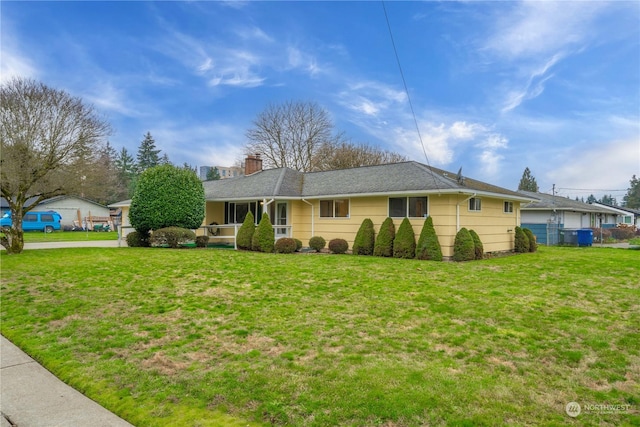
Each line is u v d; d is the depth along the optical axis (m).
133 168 64.88
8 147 14.37
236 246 17.28
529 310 6.31
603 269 10.80
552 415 3.16
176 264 11.52
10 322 6.11
